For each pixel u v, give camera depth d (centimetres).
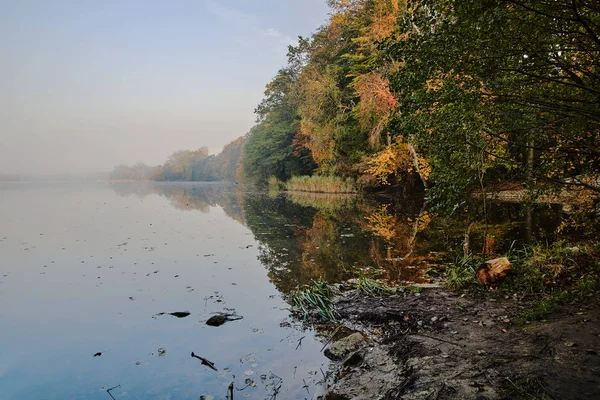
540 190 512
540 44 339
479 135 459
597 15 318
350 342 402
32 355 404
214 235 1204
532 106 406
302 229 1295
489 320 422
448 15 360
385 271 702
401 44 394
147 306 554
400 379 315
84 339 443
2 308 550
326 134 2816
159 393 327
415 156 1975
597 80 388
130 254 920
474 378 293
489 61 350
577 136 459
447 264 726
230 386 317
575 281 502
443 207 549
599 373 274
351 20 2678
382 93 1898
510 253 709
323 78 2822
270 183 4866
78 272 752
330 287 606
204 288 639
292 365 370
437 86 409
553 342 333
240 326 473
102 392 331
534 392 261
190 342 429
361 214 1639
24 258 878
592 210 562
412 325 440
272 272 738
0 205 2355
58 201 2734
